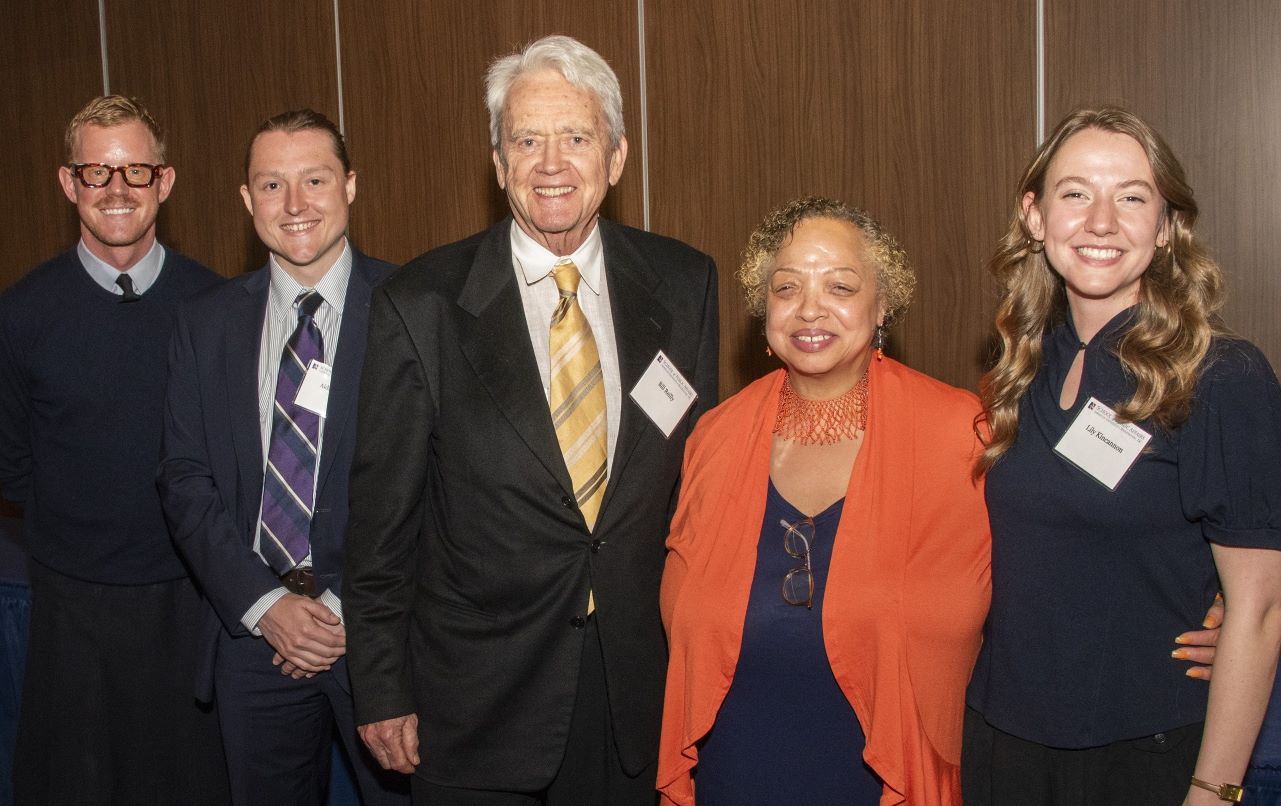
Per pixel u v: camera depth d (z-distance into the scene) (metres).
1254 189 3.48
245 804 2.38
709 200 4.38
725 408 2.09
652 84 4.42
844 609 1.81
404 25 4.85
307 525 2.33
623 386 2.04
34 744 2.73
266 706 2.36
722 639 1.88
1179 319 1.66
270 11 5.12
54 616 2.68
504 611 2.00
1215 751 1.61
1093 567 1.69
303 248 2.34
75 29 5.53
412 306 1.99
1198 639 1.67
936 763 1.84
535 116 1.95
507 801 2.03
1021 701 1.75
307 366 2.35
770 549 1.90
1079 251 1.72
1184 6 3.51
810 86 4.13
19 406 2.67
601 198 2.03
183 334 2.42
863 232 1.92
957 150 3.90
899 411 1.93
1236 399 1.59
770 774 1.86
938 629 1.82
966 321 3.95
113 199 2.58
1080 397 1.73
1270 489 1.58
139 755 2.72
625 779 2.08
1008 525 1.78
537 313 2.05
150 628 2.69
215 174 5.34
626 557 2.02
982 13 3.80
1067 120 1.78
